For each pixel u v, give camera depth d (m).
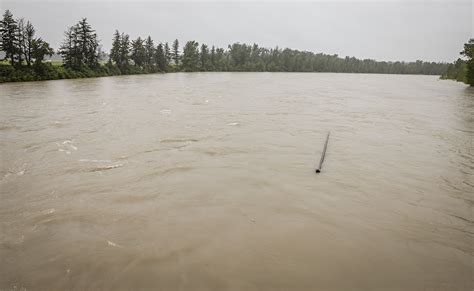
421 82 76.62
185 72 102.31
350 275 5.26
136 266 5.31
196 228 6.52
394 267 5.52
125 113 19.80
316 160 11.23
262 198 8.02
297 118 19.39
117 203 7.61
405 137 15.33
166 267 5.30
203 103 25.03
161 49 95.50
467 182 9.62
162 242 6.00
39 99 26.52
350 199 8.17
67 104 23.58
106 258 5.51
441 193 8.77
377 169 10.56
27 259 5.50
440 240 6.45
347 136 15.14
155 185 8.70
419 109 25.80
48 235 6.24
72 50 64.00
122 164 10.38
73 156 11.19
